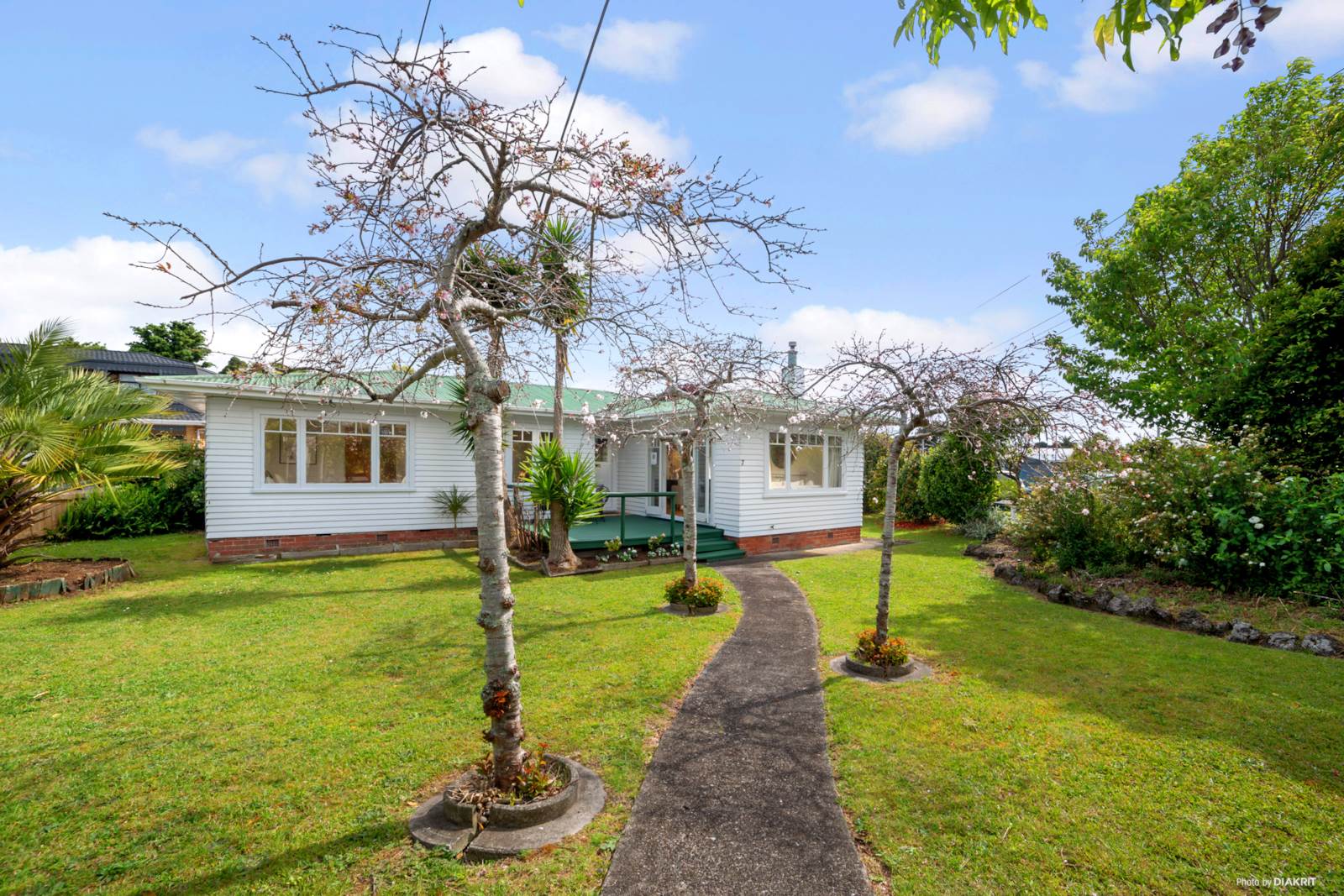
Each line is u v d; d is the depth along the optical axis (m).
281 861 3.00
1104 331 14.61
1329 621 6.69
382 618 7.50
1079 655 6.24
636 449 16.75
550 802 3.31
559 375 10.64
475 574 10.44
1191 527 8.27
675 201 3.65
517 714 3.50
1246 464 8.27
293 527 12.02
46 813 3.39
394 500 13.06
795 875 2.93
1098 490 9.67
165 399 10.27
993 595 9.15
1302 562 7.40
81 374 10.02
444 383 11.75
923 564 11.96
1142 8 2.02
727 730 4.52
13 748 4.12
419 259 3.51
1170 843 3.17
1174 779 3.79
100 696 5.01
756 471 13.38
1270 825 3.33
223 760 3.97
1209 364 12.16
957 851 3.12
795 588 9.70
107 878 2.88
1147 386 13.69
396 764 3.92
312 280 3.38
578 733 4.39
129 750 4.10
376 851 3.08
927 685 5.40
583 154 3.62
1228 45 1.93
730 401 8.93
